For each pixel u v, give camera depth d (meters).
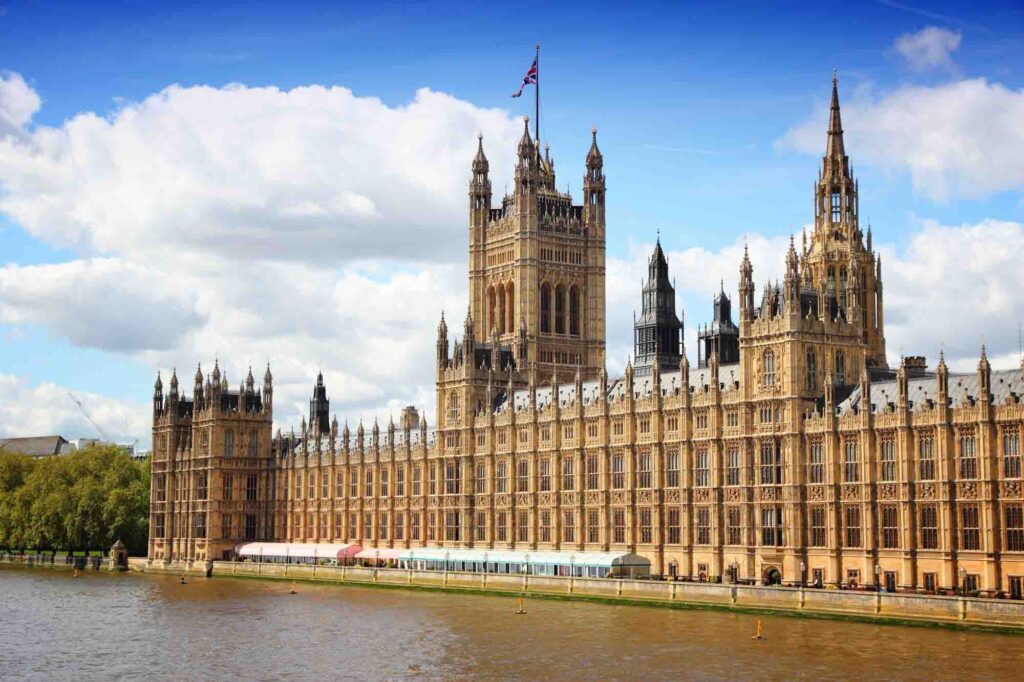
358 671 155.38
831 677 140.38
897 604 167.75
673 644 162.75
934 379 190.50
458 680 148.00
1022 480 173.50
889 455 189.00
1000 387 180.75
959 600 161.38
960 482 179.88
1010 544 174.75
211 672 157.38
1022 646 151.50
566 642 167.88
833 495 195.38
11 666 163.38
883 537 189.12
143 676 155.88
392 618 199.38
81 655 171.00
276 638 182.25
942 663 144.25
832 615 174.38
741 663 149.38
